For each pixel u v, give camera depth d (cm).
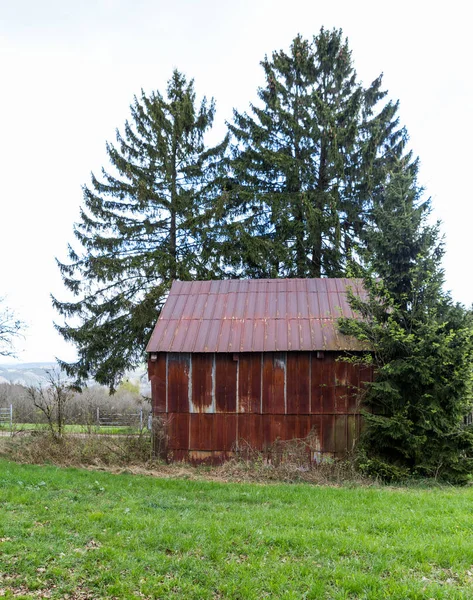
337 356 1452
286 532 750
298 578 597
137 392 3391
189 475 1300
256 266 2453
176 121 2494
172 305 1672
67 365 2325
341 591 564
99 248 2373
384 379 1364
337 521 823
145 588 563
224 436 1462
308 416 1442
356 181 2448
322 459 1416
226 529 754
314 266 2481
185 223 2348
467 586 585
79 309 2345
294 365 1464
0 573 591
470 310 1326
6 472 1150
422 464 1270
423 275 1340
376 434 1303
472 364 1253
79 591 562
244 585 572
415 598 548
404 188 1430
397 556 669
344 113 2425
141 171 2438
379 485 1207
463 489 1161
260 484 1193
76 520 788
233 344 1484
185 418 1484
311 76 2602
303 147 2488
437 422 1277
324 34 2620
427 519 844
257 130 2508
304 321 1534
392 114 2623
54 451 1405
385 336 1339
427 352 1273
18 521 770
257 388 1468
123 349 2302
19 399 2766
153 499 959
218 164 2531
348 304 1580
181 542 689
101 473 1238
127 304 2294
